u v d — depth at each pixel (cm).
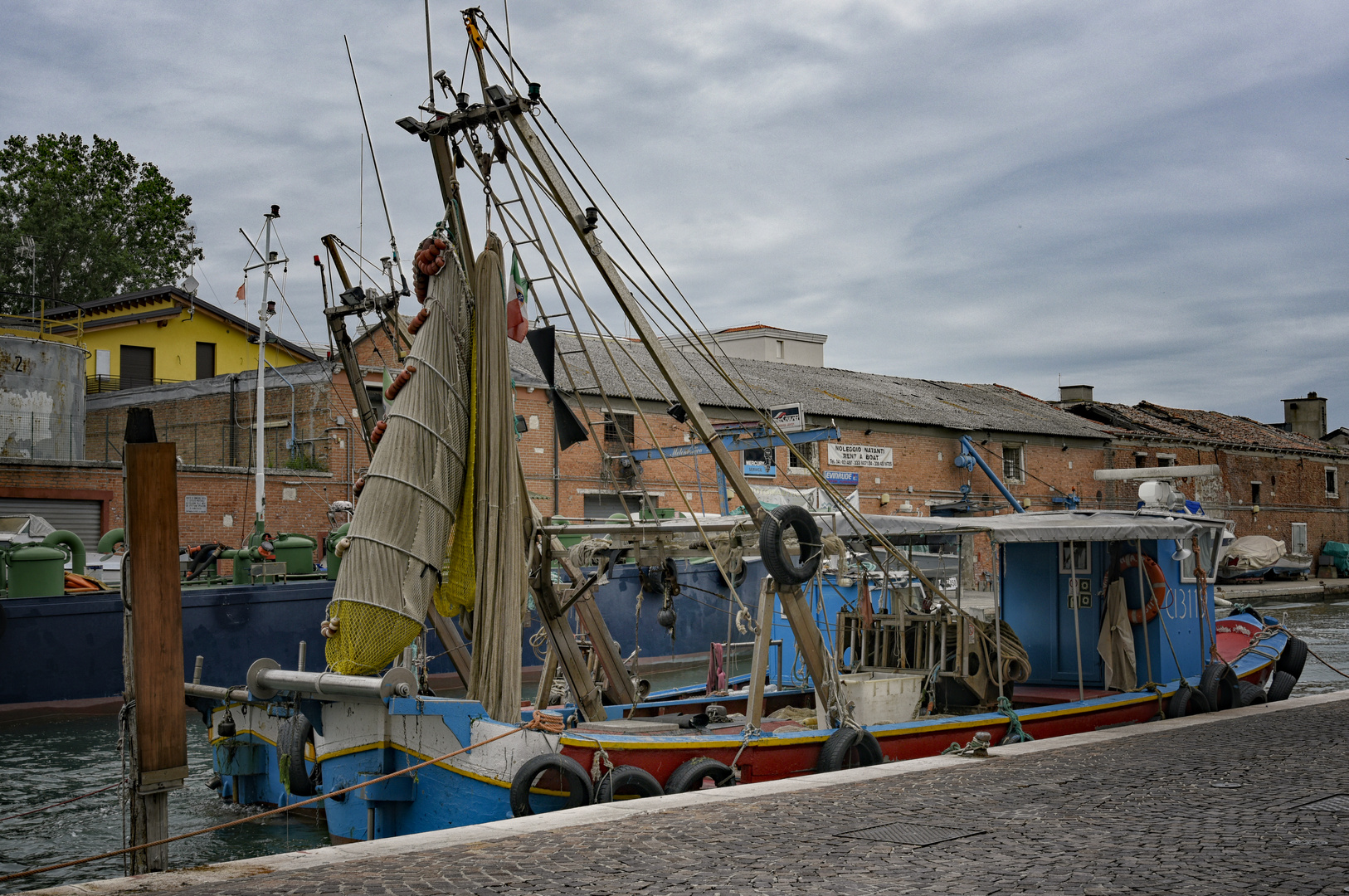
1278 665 1602
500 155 981
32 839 1073
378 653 909
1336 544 5922
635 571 2525
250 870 554
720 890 506
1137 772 852
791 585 995
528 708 1160
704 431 989
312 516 2855
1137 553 1295
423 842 620
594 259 977
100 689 1912
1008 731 1130
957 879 523
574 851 592
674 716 1117
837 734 980
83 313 4219
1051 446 4744
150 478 684
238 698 1112
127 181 5962
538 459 3025
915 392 4725
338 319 1212
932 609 1327
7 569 1961
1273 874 528
